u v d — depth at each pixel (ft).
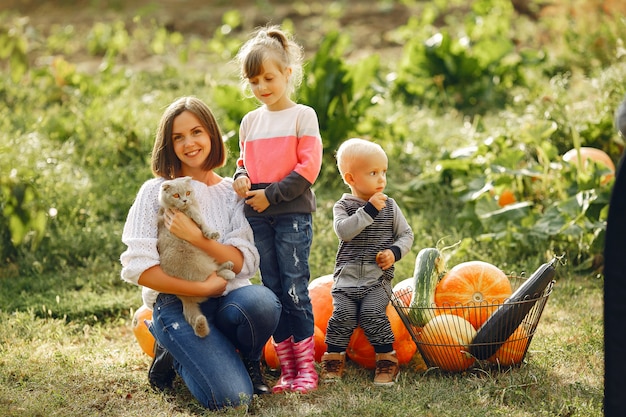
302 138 14.11
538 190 22.77
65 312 18.38
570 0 39.22
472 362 14.56
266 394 13.89
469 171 24.34
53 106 32.09
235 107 25.86
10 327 17.07
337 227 14.33
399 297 15.26
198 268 13.11
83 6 61.00
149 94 34.19
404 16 51.75
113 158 27.02
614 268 9.50
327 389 13.99
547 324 16.83
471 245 21.45
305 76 26.63
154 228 13.42
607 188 20.44
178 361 13.50
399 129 28.09
